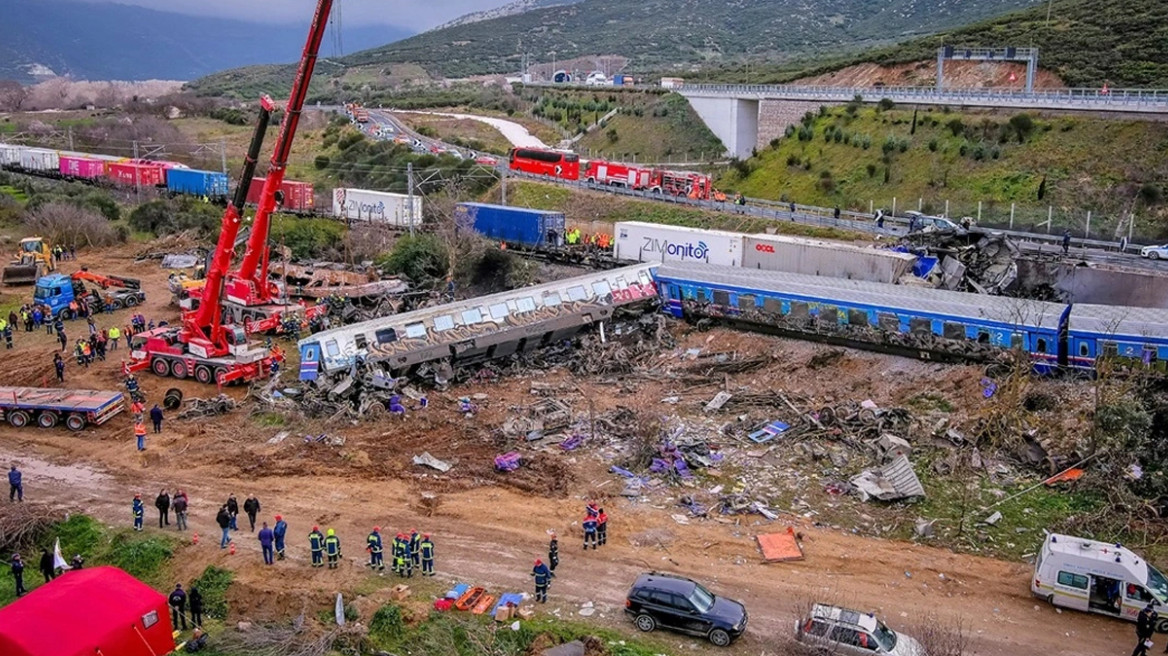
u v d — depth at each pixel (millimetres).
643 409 42812
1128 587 26641
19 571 29250
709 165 112250
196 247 80562
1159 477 33625
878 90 100625
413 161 107500
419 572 29344
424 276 65750
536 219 69250
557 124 145000
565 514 33312
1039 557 28531
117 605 24938
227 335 48750
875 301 46531
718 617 25484
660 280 55469
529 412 42219
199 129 159625
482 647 25328
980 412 39656
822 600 27797
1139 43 99312
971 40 115125
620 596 28047
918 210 81250
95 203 92438
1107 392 37500
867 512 33438
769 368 47656
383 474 36719
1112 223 71312
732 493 34719
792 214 73688
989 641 25766
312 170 119625
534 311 50469
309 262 71562
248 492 35438
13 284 69125
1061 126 82625
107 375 49562
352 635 25812
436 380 46562
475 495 34906
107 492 35594
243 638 26078
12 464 38312
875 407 40750
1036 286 52594
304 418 41969
